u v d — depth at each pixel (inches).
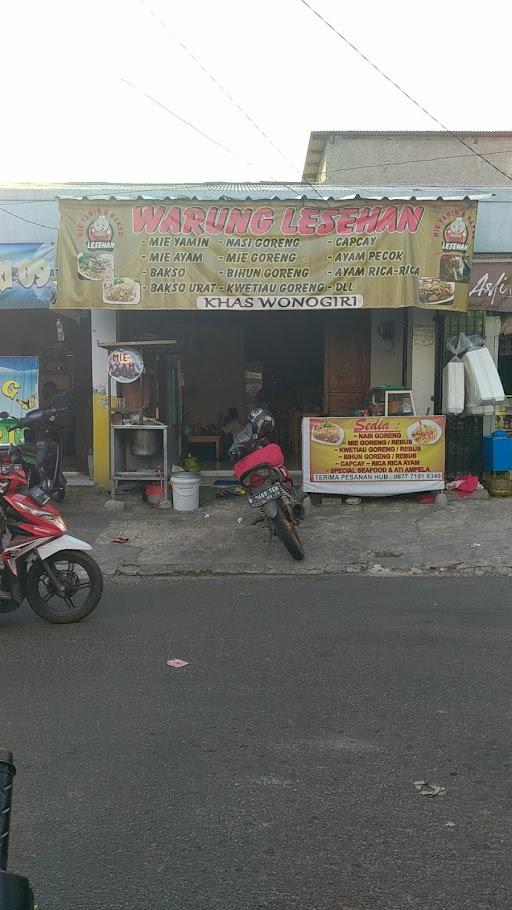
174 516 380.2
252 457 301.9
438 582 277.4
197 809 131.0
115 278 379.2
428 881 111.7
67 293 381.1
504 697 173.2
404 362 460.4
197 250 377.7
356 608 244.2
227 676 188.1
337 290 378.9
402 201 372.5
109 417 402.3
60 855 119.1
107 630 226.4
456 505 386.9
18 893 68.9
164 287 380.2
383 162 773.9
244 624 229.5
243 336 569.3
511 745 151.3
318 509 386.0
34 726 162.7
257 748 151.6
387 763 144.9
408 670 189.6
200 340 570.3
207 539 339.6
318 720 163.2
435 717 163.6
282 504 299.1
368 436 387.2
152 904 107.8
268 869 115.0
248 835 123.6
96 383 430.6
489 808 129.7
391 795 134.2
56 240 415.2
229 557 313.6
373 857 117.4
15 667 196.9
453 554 310.0
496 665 191.9
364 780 139.3
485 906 106.4
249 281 379.2
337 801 132.6
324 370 495.5
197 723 162.9
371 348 486.3
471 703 170.2
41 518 230.1
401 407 406.9
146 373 425.4
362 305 379.2
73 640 217.6
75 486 434.0
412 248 375.2
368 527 351.3
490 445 410.3
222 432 532.1
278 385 573.9
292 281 378.9
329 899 108.4
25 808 132.0
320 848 119.8
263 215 375.9
